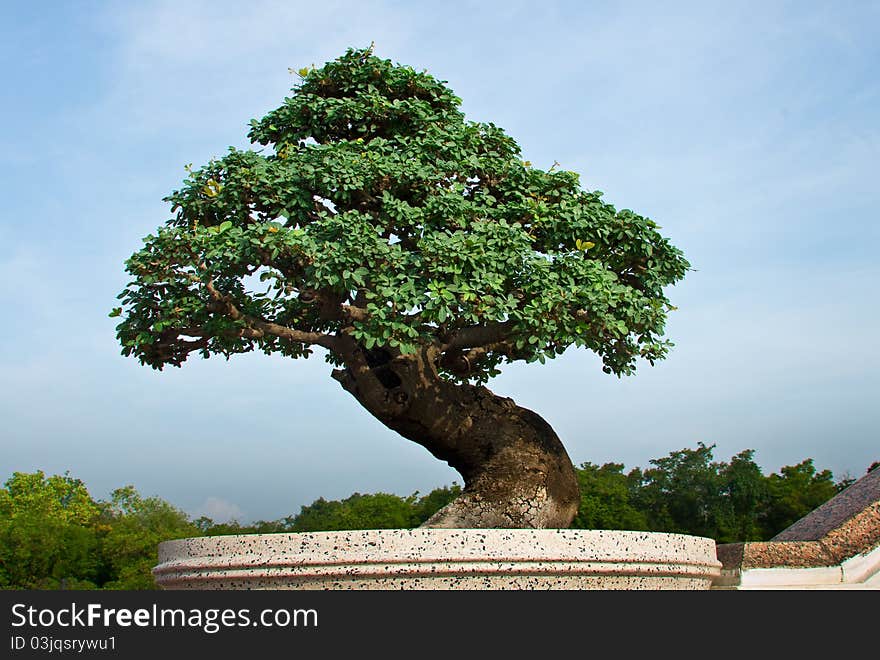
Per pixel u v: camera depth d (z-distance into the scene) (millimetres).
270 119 9852
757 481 31922
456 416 9234
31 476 51844
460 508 8906
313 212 9188
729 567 8875
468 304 8000
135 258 8219
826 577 8742
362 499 27547
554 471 9172
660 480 33375
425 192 9062
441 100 9969
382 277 7922
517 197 9508
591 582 7430
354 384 9414
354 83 9844
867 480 9812
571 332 8398
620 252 9375
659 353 9023
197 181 9086
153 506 48438
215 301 8406
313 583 7086
